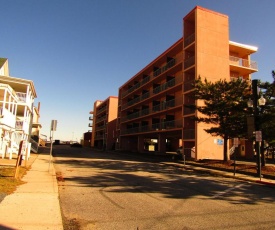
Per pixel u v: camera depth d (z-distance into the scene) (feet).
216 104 72.74
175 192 36.40
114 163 84.43
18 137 104.73
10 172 44.88
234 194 36.35
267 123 63.46
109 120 255.09
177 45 124.88
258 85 66.49
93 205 27.63
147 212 25.34
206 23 107.45
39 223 19.99
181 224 21.74
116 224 21.39
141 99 170.81
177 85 118.83
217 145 99.71
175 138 167.22
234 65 114.42
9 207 23.79
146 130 155.33
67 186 38.45
